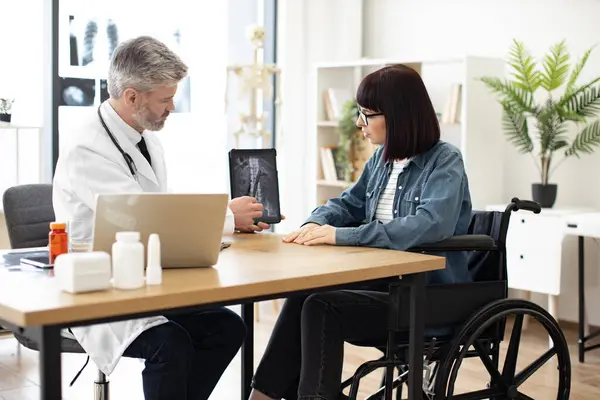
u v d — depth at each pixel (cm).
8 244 418
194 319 240
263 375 245
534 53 483
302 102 581
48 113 477
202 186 544
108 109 238
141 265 164
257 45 528
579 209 445
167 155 529
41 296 155
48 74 474
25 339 234
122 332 209
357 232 234
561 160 472
